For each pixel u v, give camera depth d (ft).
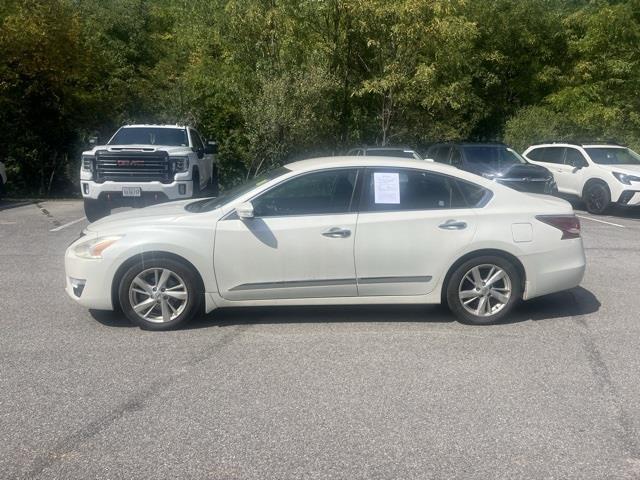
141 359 19.57
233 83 69.97
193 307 22.21
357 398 16.80
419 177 22.82
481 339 21.48
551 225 22.95
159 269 22.02
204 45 78.43
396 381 17.92
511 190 23.36
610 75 86.53
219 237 21.89
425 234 22.30
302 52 69.26
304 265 22.08
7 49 65.77
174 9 92.32
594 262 33.81
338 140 70.90
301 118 64.49
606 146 58.54
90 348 20.53
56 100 71.05
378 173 22.66
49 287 28.12
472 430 15.12
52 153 73.20
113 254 21.85
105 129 75.66
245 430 15.08
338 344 20.95
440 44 68.08
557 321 23.49
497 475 13.26
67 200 60.80
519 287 22.90
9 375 18.31
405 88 67.62
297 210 22.38
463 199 22.85
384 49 67.15
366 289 22.43
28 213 50.85
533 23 90.43
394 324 23.04
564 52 92.63
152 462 13.70
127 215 23.61
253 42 69.05
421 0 63.67
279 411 16.06
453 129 81.00
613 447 14.40
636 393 17.24
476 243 22.38
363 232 22.12
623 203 53.06
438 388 17.46
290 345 20.84
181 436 14.80
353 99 71.72
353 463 13.67
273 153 65.41
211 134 77.10
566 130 79.15
